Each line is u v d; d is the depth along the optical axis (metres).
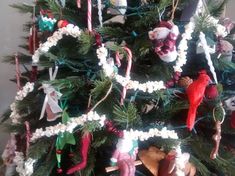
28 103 0.73
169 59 0.60
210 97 0.63
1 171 0.95
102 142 0.63
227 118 0.68
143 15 0.66
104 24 0.73
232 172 0.66
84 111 0.69
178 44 0.62
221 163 0.67
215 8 0.71
